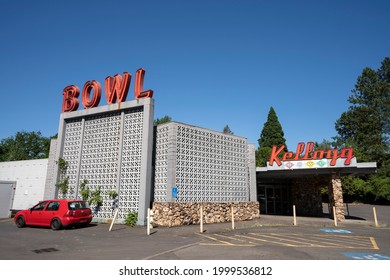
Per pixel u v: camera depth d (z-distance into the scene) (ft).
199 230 42.39
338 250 28.68
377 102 172.24
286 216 74.08
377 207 115.85
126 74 52.16
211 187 54.03
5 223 51.90
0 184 62.54
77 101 58.29
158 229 42.75
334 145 178.19
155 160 51.03
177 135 49.88
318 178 79.05
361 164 60.85
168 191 47.16
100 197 50.24
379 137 160.97
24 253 26.61
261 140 175.11
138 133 49.73
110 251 27.32
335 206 62.49
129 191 48.21
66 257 24.85
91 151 54.08
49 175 64.59
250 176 64.90
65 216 42.11
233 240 34.35
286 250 28.12
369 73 181.47
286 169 65.92
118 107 51.67
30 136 173.47
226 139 58.95
